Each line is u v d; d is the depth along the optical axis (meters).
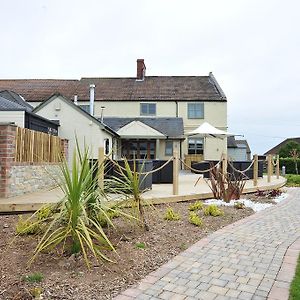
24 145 8.08
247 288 3.22
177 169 8.55
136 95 27.03
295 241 4.91
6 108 12.48
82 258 3.73
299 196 10.33
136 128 21.36
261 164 15.98
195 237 5.04
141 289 3.16
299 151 33.16
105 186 4.97
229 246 4.59
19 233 4.33
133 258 3.94
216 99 26.33
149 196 8.02
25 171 8.12
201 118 26.36
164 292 3.11
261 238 5.05
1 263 3.61
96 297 2.96
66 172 3.80
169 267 3.75
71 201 3.72
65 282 3.22
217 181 8.56
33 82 29.08
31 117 13.34
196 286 3.26
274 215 6.96
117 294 3.04
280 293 3.10
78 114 17.77
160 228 5.39
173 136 22.44
